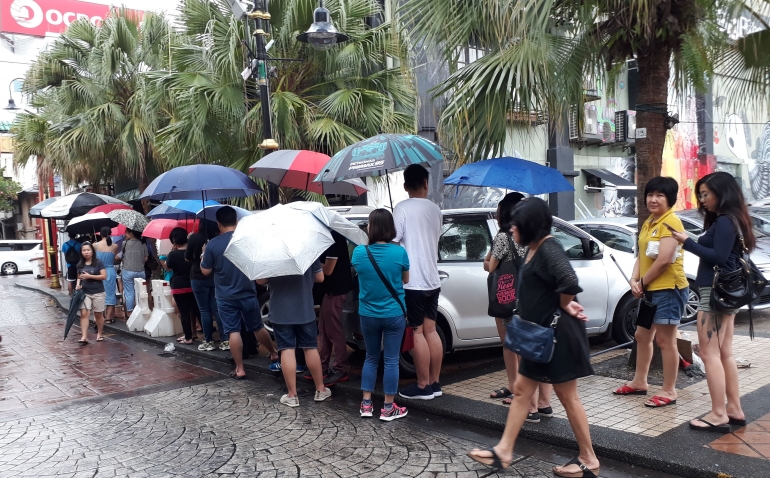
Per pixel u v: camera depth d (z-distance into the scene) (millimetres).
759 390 4914
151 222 9547
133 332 9625
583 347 3488
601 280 6609
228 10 10086
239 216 7543
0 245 28859
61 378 6996
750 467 3504
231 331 6555
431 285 5188
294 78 10406
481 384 5711
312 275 5641
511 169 5047
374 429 4809
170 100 10562
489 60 5402
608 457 3979
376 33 10008
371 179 12219
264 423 5039
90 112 12797
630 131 15758
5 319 12547
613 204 16297
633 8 4996
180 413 5410
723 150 18891
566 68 5461
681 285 4605
